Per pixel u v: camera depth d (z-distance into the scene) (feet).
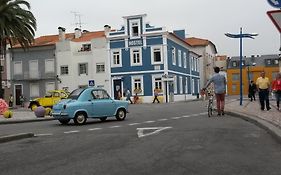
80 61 198.29
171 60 191.83
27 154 32.83
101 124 60.54
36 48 205.26
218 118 59.31
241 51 91.91
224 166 25.25
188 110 85.25
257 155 28.89
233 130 43.37
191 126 48.39
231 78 363.56
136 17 187.32
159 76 183.32
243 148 31.86
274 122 45.47
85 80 196.65
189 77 229.45
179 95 202.28
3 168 27.20
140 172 24.17
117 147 34.27
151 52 184.65
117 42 190.60
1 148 37.22
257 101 116.67
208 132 41.83
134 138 39.65
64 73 201.67
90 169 25.57
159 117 67.15
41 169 26.30
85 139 40.88
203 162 26.58
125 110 67.72
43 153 32.96
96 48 194.49
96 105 64.28
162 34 183.01
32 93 207.41
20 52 208.64
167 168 25.03
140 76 186.29
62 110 62.95
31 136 46.34
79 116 62.69
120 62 189.98
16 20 133.90
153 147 33.37
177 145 33.94
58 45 202.28
